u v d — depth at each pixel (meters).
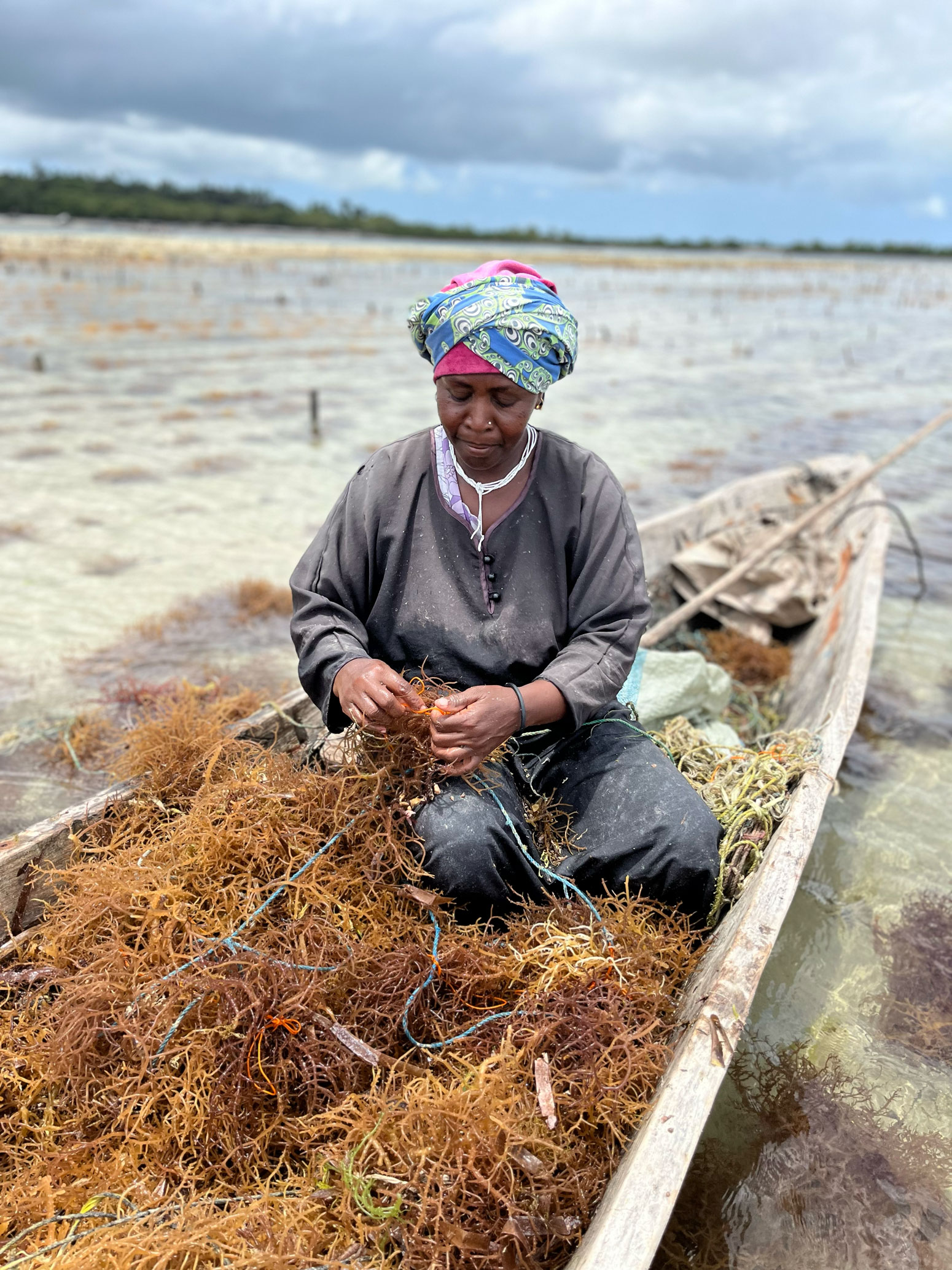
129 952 2.08
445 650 2.46
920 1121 2.41
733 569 5.01
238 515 7.77
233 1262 1.58
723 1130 2.36
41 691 4.77
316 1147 1.87
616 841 2.41
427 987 2.11
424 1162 1.73
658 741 3.14
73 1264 1.56
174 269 41.12
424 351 2.35
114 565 6.54
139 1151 1.87
